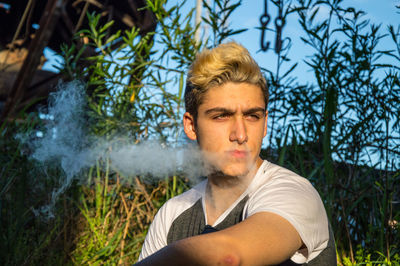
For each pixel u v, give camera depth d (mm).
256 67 945
